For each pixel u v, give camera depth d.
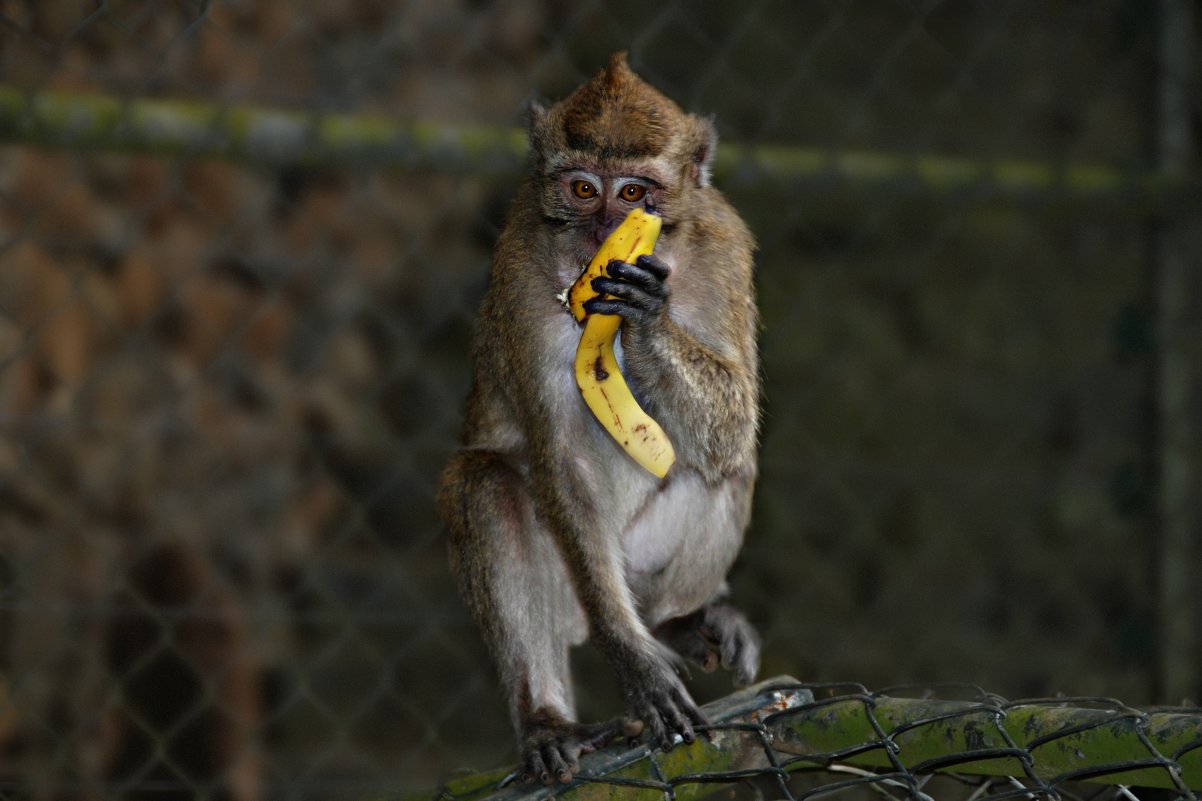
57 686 11.95
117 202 12.38
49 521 12.15
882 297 15.53
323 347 12.92
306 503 13.52
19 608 9.70
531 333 7.93
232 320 12.98
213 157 9.45
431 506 14.12
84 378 12.29
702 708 6.55
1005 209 12.14
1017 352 15.66
